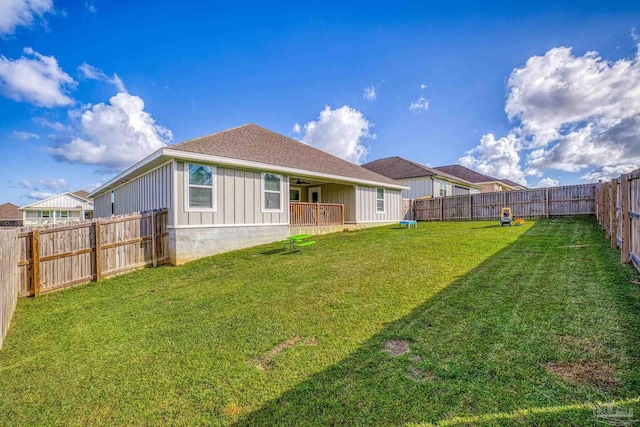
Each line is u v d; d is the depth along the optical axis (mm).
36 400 2686
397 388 2418
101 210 19547
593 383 2254
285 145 13453
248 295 5172
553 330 3072
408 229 13438
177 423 2268
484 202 17719
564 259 5828
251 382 2684
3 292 4066
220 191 9414
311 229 12289
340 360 2902
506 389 2281
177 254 8422
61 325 4480
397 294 4574
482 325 3322
